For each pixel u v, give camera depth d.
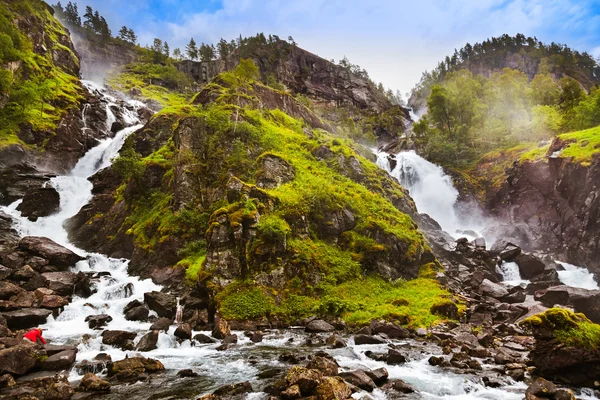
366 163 50.81
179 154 38.38
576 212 43.94
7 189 46.84
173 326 23.34
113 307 26.53
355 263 30.89
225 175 36.91
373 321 24.22
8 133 56.72
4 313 21.98
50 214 45.09
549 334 15.13
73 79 82.06
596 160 41.94
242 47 154.88
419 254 34.09
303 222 31.70
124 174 40.91
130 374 15.11
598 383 13.88
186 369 15.59
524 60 182.00
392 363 16.86
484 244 43.94
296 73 152.50
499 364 16.98
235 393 13.05
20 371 14.59
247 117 47.22
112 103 79.31
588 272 40.12
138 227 37.09
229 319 24.28
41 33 84.50
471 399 13.03
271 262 27.53
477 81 95.38
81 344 18.78
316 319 24.97
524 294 30.95
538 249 47.66
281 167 38.31
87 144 65.94
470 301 28.97
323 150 47.47
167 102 109.88
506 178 60.31
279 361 17.19
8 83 60.44
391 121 128.25
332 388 12.19
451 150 72.62
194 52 162.12
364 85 163.00
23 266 29.31
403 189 51.78
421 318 24.77
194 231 33.75
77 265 33.53
